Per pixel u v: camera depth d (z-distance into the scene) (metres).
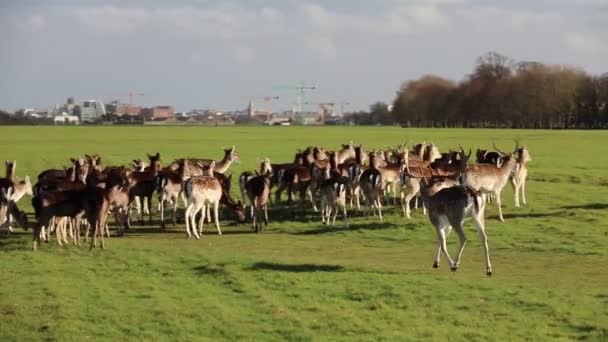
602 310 12.16
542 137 86.75
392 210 25.59
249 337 11.15
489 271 14.95
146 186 24.00
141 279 14.96
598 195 29.47
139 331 11.51
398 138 86.50
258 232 22.25
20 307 12.86
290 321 11.89
